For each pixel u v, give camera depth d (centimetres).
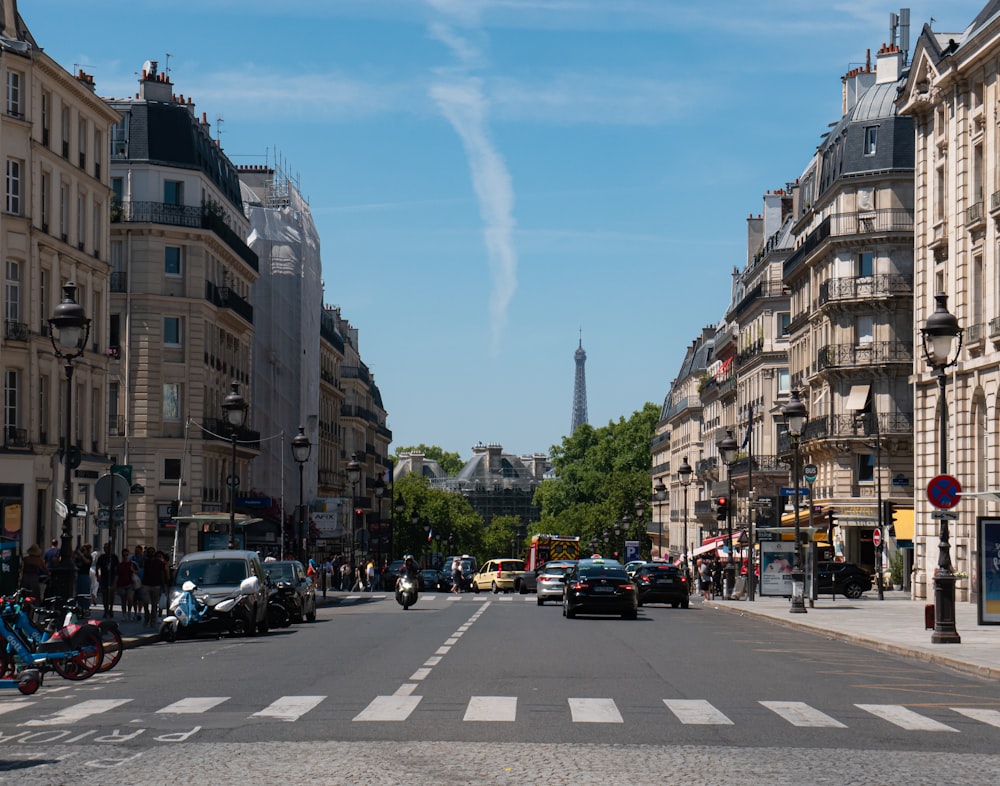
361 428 14850
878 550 7400
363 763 1278
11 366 5597
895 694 2033
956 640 3094
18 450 5572
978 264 5503
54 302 5944
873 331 8306
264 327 9712
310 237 10238
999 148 5238
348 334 15388
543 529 18688
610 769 1252
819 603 5912
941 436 3159
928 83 5934
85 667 2203
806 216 9419
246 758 1308
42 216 5875
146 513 7981
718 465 12412
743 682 2167
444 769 1243
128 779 1193
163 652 2942
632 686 2061
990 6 5597
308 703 1781
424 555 19275
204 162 8512
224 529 8431
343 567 9481
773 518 6675
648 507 16350
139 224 8000
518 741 1432
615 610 4541
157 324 8050
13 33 5819
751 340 11044
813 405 9050
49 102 5950
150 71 8494
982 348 5378
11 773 1235
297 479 9750
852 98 9206
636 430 18175
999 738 1541
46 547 5838
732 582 6569
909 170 8281
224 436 8419
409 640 3212
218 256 8612
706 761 1312
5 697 1944
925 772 1273
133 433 7994
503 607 5756
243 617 3497
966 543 5484
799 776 1232
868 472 8356
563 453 18950
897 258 8288
